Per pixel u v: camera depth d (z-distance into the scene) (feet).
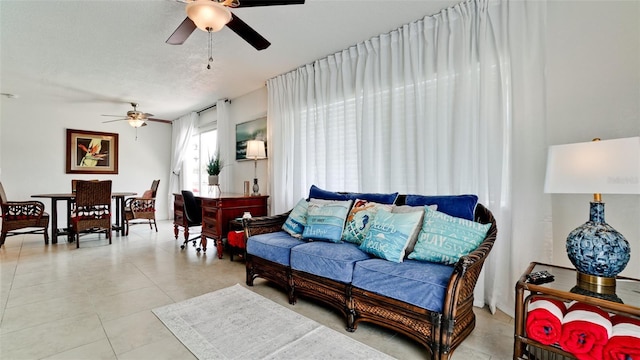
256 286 8.93
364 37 9.92
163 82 14.07
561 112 6.66
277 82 13.50
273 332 6.17
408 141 9.01
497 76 7.42
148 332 6.14
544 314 4.60
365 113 10.05
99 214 14.69
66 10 8.09
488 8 7.59
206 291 8.46
